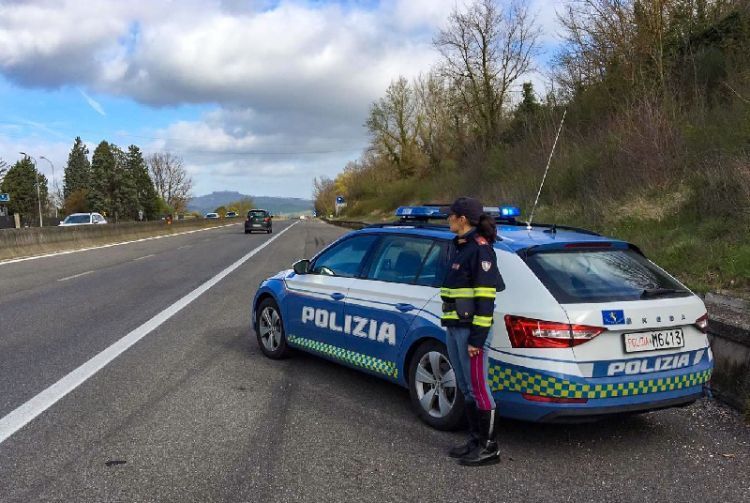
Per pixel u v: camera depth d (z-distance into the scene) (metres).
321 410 5.17
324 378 6.10
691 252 9.22
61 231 25.22
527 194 19.92
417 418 4.99
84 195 106.44
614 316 4.07
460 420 4.58
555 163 19.27
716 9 19.86
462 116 41.88
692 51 18.36
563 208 16.61
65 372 6.23
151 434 4.59
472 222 4.01
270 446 4.39
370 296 5.39
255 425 4.80
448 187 36.66
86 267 17.27
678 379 4.27
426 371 4.88
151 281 13.76
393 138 69.19
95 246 27.59
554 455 4.29
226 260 19.31
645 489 3.76
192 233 43.81
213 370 6.36
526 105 34.62
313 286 6.15
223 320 9.02
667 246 10.07
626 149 14.70
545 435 4.66
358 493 3.69
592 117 20.72
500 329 4.21
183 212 134.62
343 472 3.98
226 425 4.80
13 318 9.23
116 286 12.90
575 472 4.01
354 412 5.12
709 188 11.19
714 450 4.35
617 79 20.00
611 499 3.63
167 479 3.85
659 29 18.66
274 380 6.02
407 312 4.96
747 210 9.48
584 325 4.00
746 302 6.79
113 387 5.75
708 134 13.30
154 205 115.06
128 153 113.19
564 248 4.55
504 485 3.81
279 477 3.90
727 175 10.91
